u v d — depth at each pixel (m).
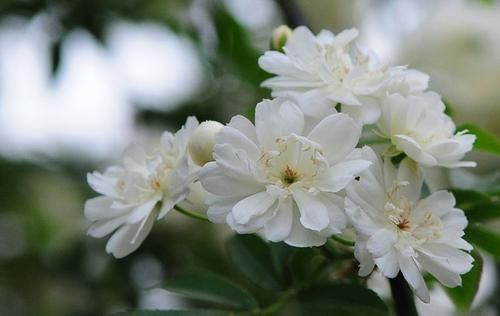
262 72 0.42
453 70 0.45
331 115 0.32
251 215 0.31
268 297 0.39
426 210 0.32
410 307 0.34
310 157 0.32
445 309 0.42
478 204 0.35
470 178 0.39
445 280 0.32
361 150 0.32
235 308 0.37
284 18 0.41
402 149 0.33
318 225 0.31
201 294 0.35
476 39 0.45
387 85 0.33
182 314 0.34
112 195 0.34
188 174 0.33
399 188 0.32
